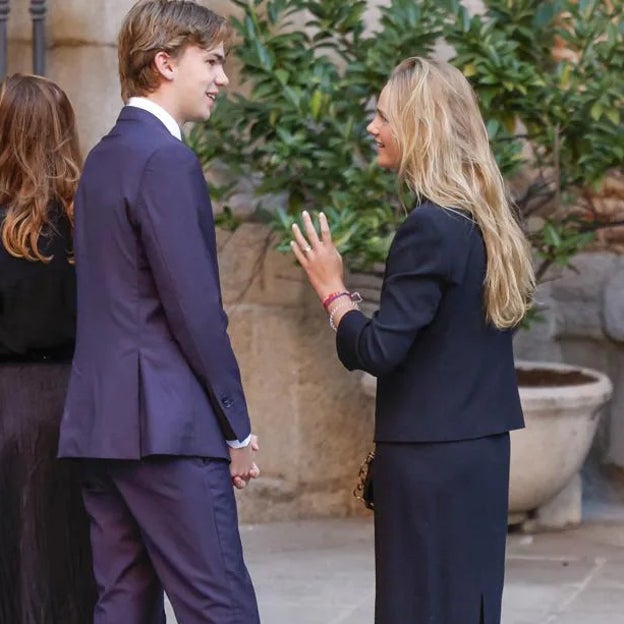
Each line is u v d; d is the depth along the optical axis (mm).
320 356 15477
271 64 13961
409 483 8281
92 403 8234
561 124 14047
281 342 15367
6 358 9508
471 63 13742
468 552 8312
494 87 13812
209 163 14648
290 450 15516
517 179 15336
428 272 8102
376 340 8148
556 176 14172
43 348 9492
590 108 13875
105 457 8117
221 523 8266
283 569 13750
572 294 16078
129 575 8727
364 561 14055
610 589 12898
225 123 14297
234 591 8266
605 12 14258
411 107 8352
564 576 13305
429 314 8141
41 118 9336
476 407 8297
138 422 8102
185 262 8023
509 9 14461
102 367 8219
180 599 8266
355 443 15625
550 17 14297
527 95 13898
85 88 14359
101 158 8359
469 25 13828
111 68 14422
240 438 8344
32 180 9258
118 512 8648
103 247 8250
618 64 13969
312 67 14297
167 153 8148
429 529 8281
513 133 14258
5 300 9312
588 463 16141
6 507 9461
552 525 14859
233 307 15266
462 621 8312
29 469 9445
